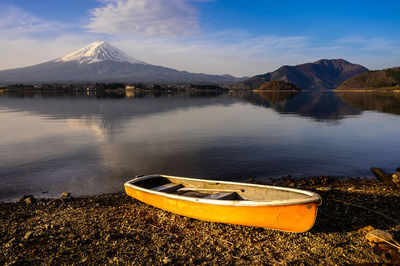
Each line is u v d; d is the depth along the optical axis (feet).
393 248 21.86
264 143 69.46
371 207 30.63
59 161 53.83
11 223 28.99
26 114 150.10
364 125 103.04
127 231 26.68
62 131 90.27
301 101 295.48
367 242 23.29
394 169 48.01
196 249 23.31
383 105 220.84
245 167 49.55
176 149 63.10
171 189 32.50
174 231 26.45
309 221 22.86
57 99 328.90
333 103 253.85
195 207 26.91
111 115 143.23
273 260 21.50
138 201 34.58
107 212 31.30
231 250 22.99
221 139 75.15
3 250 23.54
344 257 21.47
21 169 49.03
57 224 28.40
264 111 169.99
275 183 41.47
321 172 46.80
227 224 27.27
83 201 35.06
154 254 22.70
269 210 23.82
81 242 24.71
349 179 43.11
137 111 168.45
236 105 230.07
